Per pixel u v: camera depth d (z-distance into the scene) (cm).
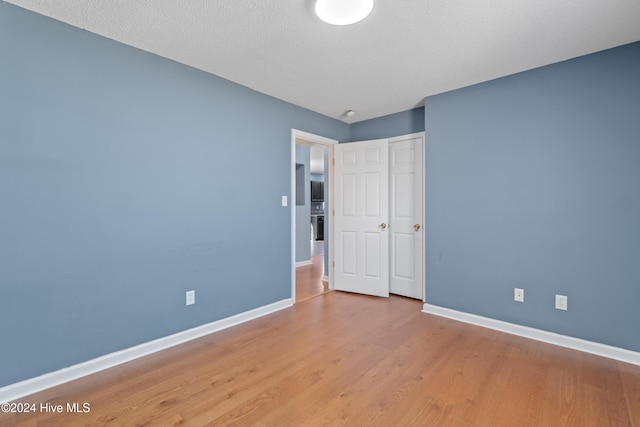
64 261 199
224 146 286
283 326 289
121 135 223
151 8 183
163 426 156
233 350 240
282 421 160
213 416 164
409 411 167
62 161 198
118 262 222
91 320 210
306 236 607
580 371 208
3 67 179
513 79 272
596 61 234
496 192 282
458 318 304
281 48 229
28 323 186
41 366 190
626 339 223
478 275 293
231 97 291
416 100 339
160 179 243
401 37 213
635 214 220
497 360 222
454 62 250
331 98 335
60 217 197
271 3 177
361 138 425
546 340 255
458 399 177
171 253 250
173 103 250
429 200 324
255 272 314
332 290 417
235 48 230
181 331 256
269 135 327
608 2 175
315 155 746
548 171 255
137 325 231
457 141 305
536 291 261
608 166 230
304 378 200
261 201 320
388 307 344
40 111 190
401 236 388
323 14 188
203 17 192
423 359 224
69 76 200
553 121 253
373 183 389
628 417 162
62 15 190
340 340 257
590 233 237
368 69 264
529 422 159
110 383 195
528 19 192
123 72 223
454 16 189
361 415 164
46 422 160
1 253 178
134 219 229
